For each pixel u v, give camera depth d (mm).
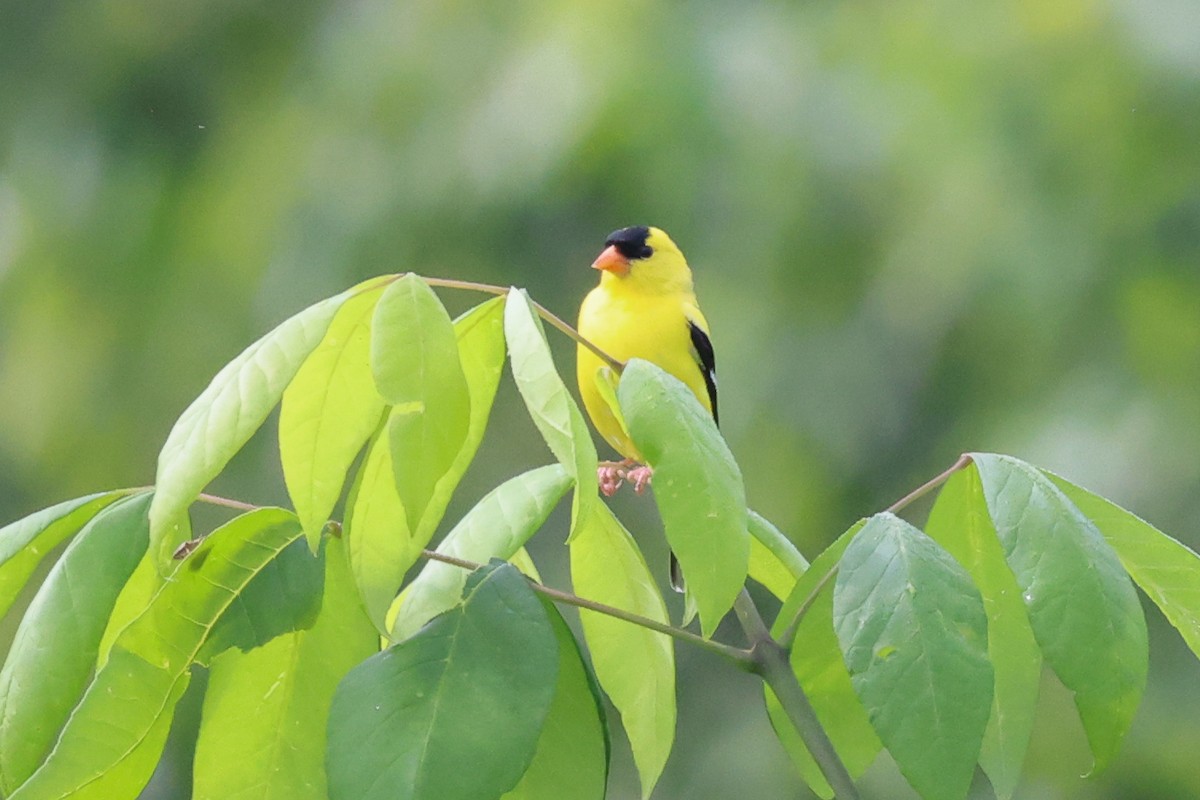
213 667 3551
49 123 14008
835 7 12242
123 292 13477
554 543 12328
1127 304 11148
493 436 12562
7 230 13961
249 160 13297
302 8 13883
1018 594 3680
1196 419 10852
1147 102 11180
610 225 12117
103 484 13102
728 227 12008
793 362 11898
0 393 13469
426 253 12438
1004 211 11391
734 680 12398
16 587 3398
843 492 11898
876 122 11641
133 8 14031
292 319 3039
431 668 3070
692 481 2994
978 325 11547
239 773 3568
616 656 3932
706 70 11859
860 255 11750
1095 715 2979
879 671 2900
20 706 3109
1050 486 3166
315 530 3182
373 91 12852
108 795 3383
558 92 11875
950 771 2811
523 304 3074
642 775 3900
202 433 2902
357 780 2953
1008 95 11484
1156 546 3451
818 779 3814
